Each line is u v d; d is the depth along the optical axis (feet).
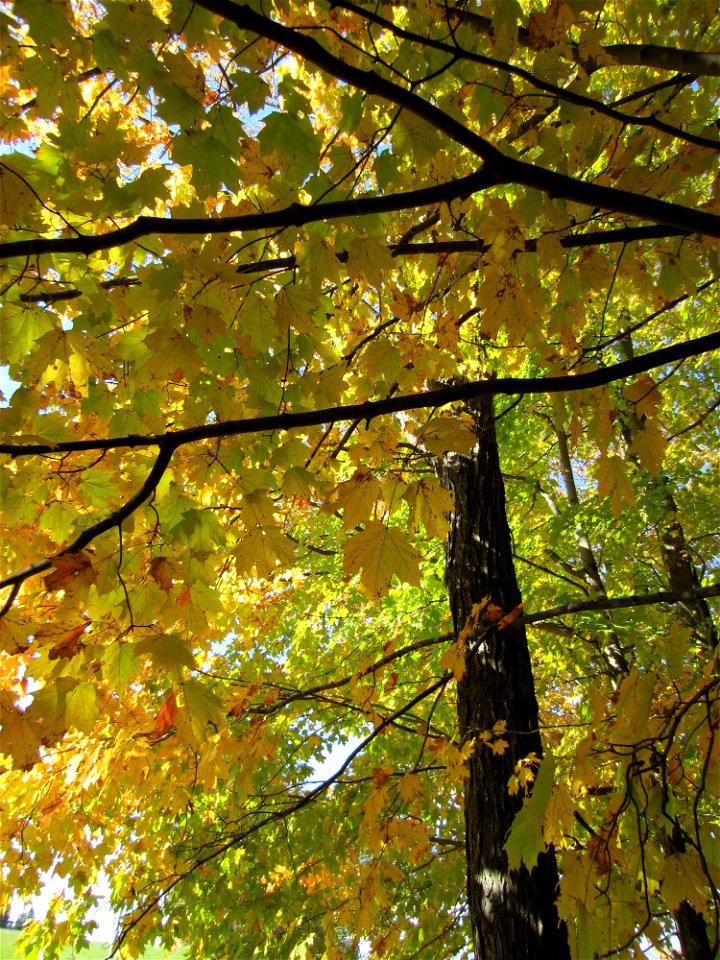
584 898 4.67
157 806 14.33
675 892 4.61
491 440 13.03
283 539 6.58
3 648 5.04
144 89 5.33
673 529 20.90
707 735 4.81
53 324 7.11
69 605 5.28
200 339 7.00
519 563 22.12
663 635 16.17
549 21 5.37
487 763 10.07
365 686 11.14
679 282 7.36
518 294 5.61
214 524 6.78
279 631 18.97
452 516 12.34
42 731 5.24
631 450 6.52
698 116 7.70
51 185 6.18
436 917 15.74
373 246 6.23
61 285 7.27
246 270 6.72
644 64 6.91
